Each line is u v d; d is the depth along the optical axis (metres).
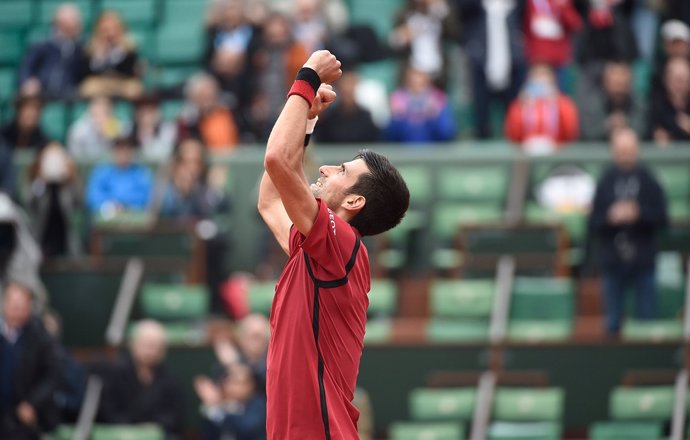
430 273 45.62
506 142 49.66
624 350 38.22
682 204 45.97
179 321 41.88
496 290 41.34
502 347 38.25
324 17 51.56
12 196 43.59
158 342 36.75
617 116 49.47
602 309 42.75
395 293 43.41
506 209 45.81
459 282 42.16
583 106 49.84
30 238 41.03
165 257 43.62
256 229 46.53
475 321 41.16
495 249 42.88
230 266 46.34
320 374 14.19
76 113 53.56
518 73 50.47
